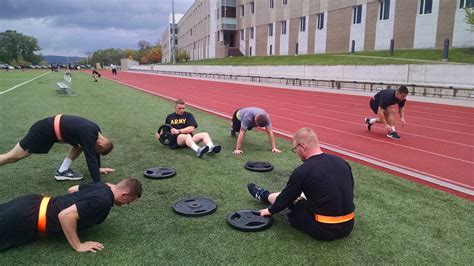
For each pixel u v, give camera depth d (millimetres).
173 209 4141
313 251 3352
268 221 3809
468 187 5359
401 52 27422
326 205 3385
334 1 35719
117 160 6207
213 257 3215
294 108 14172
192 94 19828
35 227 3219
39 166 5738
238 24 55625
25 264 3045
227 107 14242
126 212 4098
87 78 38344
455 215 4242
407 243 3557
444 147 7879
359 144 8094
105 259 3148
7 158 4500
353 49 33469
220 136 8414
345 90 20938
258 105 14992
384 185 5238
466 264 3227
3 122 9781
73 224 3182
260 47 49625
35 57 130625
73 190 3811
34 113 11477
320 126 10305
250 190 4477
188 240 3500
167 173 5406
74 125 4438
